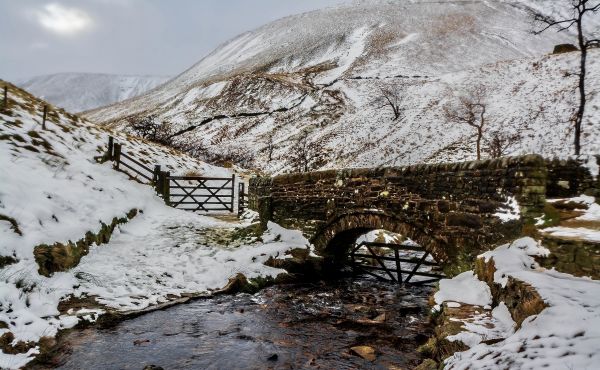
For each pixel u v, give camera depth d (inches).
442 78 2453.2
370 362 260.7
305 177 510.3
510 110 1622.8
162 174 695.1
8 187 389.1
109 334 293.9
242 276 434.0
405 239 726.5
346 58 4109.3
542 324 172.9
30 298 299.0
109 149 684.1
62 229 396.5
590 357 135.1
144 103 4822.8
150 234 528.4
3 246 315.0
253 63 5354.3
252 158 2158.0
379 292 441.1
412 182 382.6
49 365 241.0
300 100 2933.1
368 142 1935.3
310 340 299.7
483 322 229.3
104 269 400.2
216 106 3262.8
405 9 5359.3
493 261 270.2
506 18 4744.1
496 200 303.1
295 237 518.0
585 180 349.1
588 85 1546.5
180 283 413.4
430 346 261.0
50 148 552.4
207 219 644.1
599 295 189.0
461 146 1501.0
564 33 4249.5
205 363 257.1
